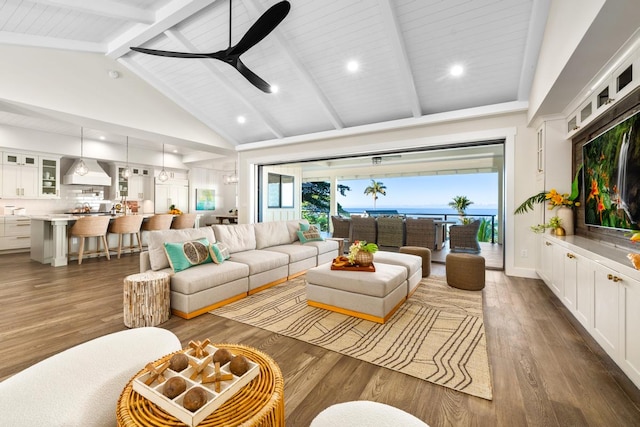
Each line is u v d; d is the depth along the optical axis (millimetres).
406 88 4066
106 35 3773
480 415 1438
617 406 1491
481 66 3652
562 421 1392
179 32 3623
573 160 3447
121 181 8109
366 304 2615
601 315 1967
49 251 5000
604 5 1646
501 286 3641
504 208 4203
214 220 10367
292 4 3227
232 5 3262
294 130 6012
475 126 4340
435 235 6648
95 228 5078
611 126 2473
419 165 9102
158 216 6234
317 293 2916
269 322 2574
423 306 2967
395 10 3115
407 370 1836
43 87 3938
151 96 5172
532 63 3354
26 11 3205
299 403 1536
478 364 1896
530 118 3748
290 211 8391
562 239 2951
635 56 1998
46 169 6715
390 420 907
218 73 4465
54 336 2291
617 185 2281
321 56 3938
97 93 4465
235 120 5984
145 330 1437
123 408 885
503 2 2877
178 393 905
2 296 3242
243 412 875
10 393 942
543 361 1923
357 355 2021
